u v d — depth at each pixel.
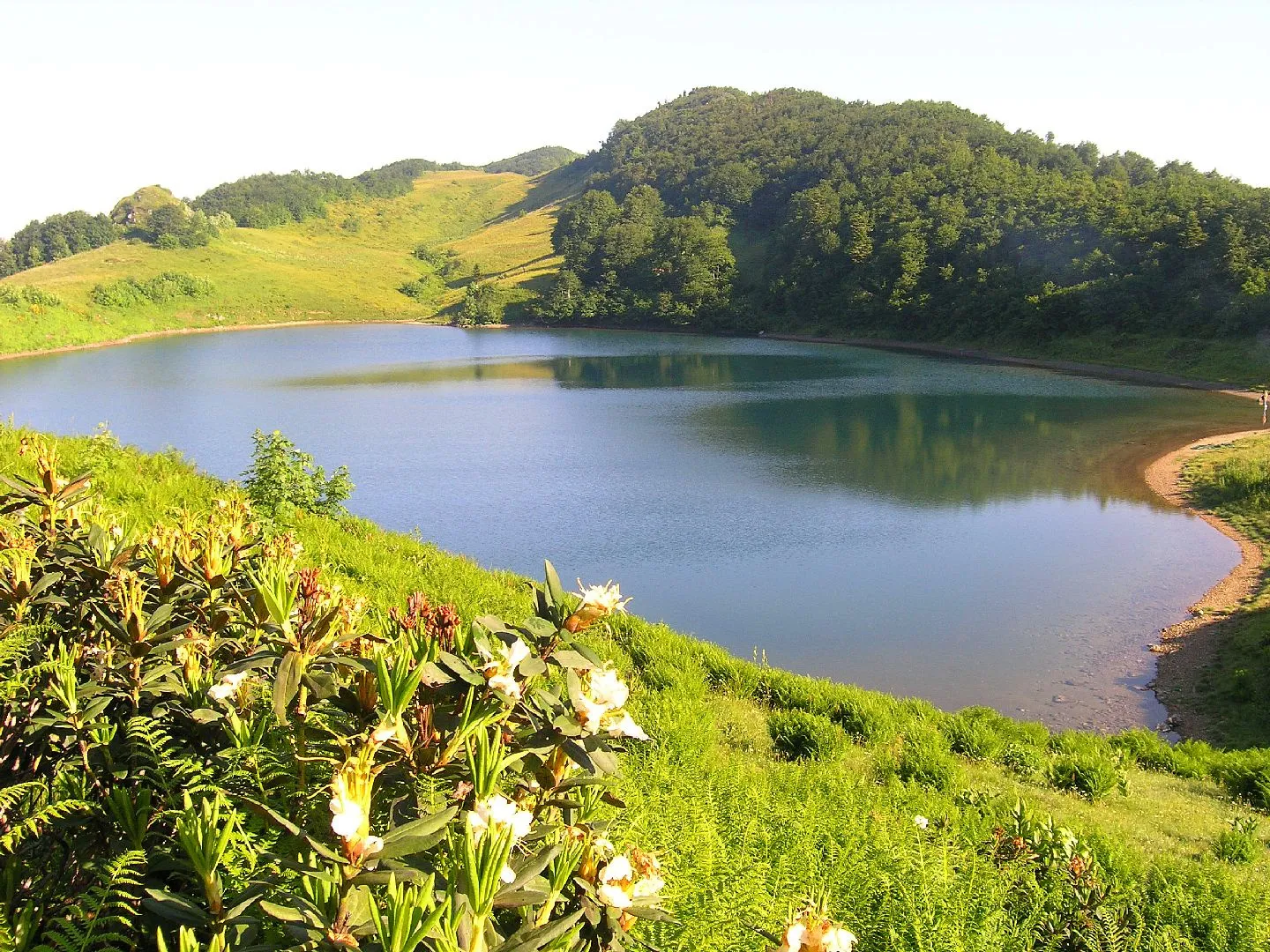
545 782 2.09
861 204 116.50
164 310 136.88
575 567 26.95
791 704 12.31
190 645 2.59
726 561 27.70
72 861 2.14
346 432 50.78
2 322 105.81
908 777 9.80
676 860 3.26
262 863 1.98
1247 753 12.98
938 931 3.90
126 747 2.38
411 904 1.43
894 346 98.31
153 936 1.89
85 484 3.51
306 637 2.15
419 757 1.96
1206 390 61.62
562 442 47.53
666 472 40.16
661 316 126.12
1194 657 20.25
